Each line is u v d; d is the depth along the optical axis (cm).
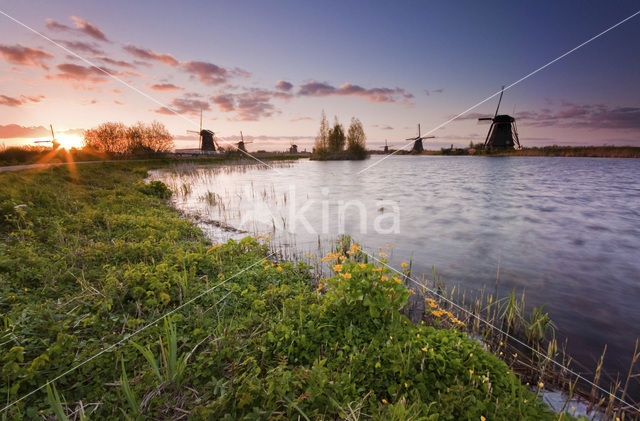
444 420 264
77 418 265
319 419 262
